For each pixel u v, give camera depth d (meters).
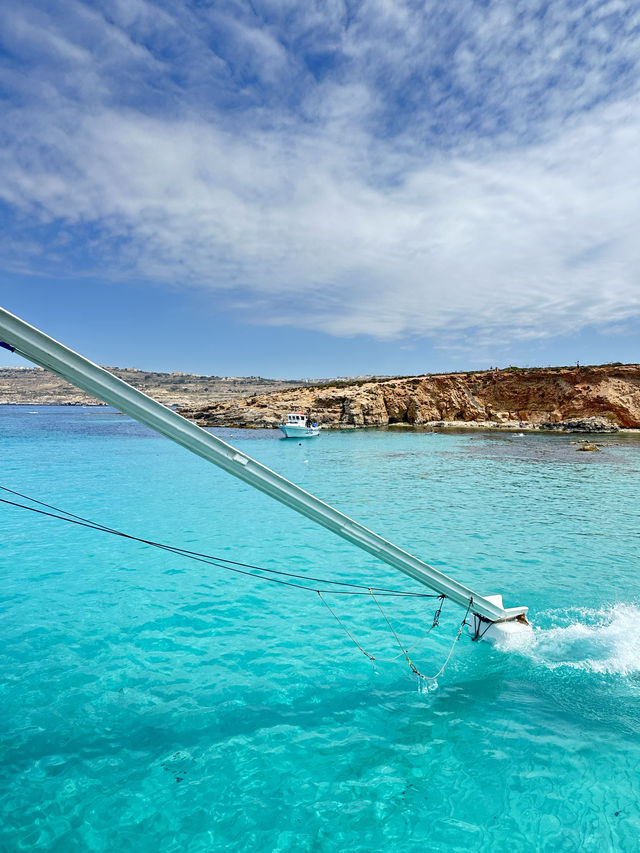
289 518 18.38
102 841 4.43
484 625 8.74
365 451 48.25
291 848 4.36
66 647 8.38
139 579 11.86
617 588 11.34
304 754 5.66
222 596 10.84
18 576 12.00
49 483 26.12
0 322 4.86
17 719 6.32
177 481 27.08
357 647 8.51
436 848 4.34
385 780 5.22
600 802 4.87
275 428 83.62
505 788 5.08
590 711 6.52
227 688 7.14
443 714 6.46
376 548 7.11
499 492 25.09
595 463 38.50
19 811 4.78
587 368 88.69
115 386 5.48
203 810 4.81
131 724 6.23
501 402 90.94
